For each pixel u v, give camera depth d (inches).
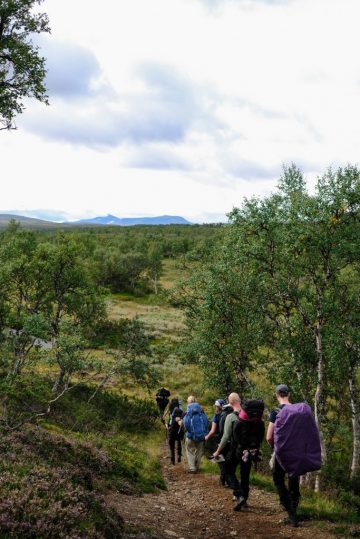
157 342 1963.6
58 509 234.4
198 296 913.5
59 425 594.2
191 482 489.7
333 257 579.8
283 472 323.0
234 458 356.8
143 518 322.3
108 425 778.8
